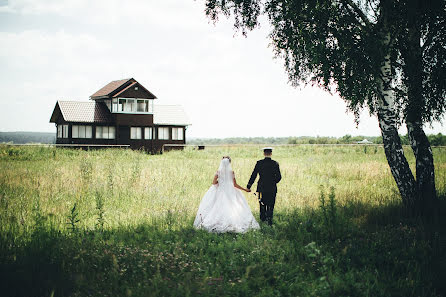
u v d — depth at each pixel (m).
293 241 6.38
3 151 26.08
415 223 7.55
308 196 11.09
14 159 24.39
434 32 7.96
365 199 10.34
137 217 8.48
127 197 10.69
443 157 25.47
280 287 4.38
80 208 9.20
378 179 15.12
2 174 14.77
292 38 8.83
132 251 5.45
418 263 5.14
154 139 44.41
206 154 34.75
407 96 8.70
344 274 4.87
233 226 7.23
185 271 4.85
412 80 8.43
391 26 8.63
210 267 5.08
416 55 8.55
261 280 4.55
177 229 7.46
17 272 4.41
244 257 5.50
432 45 8.09
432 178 8.70
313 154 34.50
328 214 7.83
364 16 8.88
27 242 5.66
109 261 5.05
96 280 4.54
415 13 7.86
